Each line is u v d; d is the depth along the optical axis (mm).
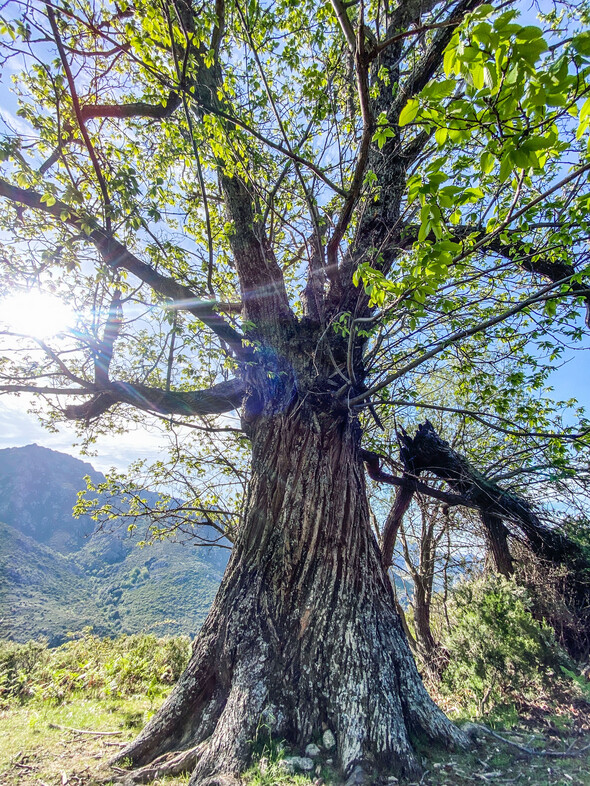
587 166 2193
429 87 1667
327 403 4688
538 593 5773
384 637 3561
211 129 4289
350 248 5371
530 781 2584
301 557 3926
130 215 3844
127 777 2973
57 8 2820
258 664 3377
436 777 2678
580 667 4352
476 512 7707
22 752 3547
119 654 9031
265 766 2746
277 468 4488
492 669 4305
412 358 6707
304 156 6719
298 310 6777
